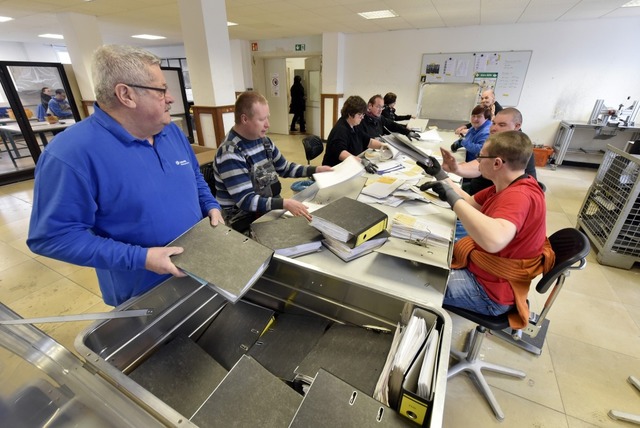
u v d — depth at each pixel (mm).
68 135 788
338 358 777
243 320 940
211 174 1904
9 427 495
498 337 1718
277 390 608
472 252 1229
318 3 4070
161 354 780
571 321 1838
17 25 5848
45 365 527
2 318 542
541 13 4312
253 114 1383
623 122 4484
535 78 5203
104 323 665
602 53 4695
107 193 830
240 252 775
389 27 5727
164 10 4598
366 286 792
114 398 498
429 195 1578
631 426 1279
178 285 810
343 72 6797
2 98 7176
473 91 4262
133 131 869
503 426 1278
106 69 773
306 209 1216
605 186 2604
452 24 5312
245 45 7742
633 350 1645
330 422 517
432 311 719
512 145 1115
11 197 3666
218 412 567
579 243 1126
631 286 2154
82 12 4766
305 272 884
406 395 520
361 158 2232
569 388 1440
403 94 6363
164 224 951
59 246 752
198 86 4004
